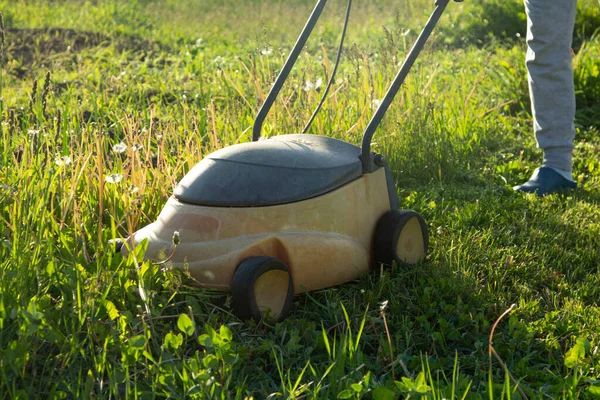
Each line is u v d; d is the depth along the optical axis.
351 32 9.95
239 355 3.24
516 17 9.25
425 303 3.58
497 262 3.89
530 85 4.62
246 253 3.40
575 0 4.51
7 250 3.49
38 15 10.55
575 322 3.53
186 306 3.50
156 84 6.43
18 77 6.96
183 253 3.44
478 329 3.47
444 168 4.86
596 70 5.89
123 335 3.24
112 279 3.41
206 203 3.46
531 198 4.51
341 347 3.27
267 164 3.50
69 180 4.04
